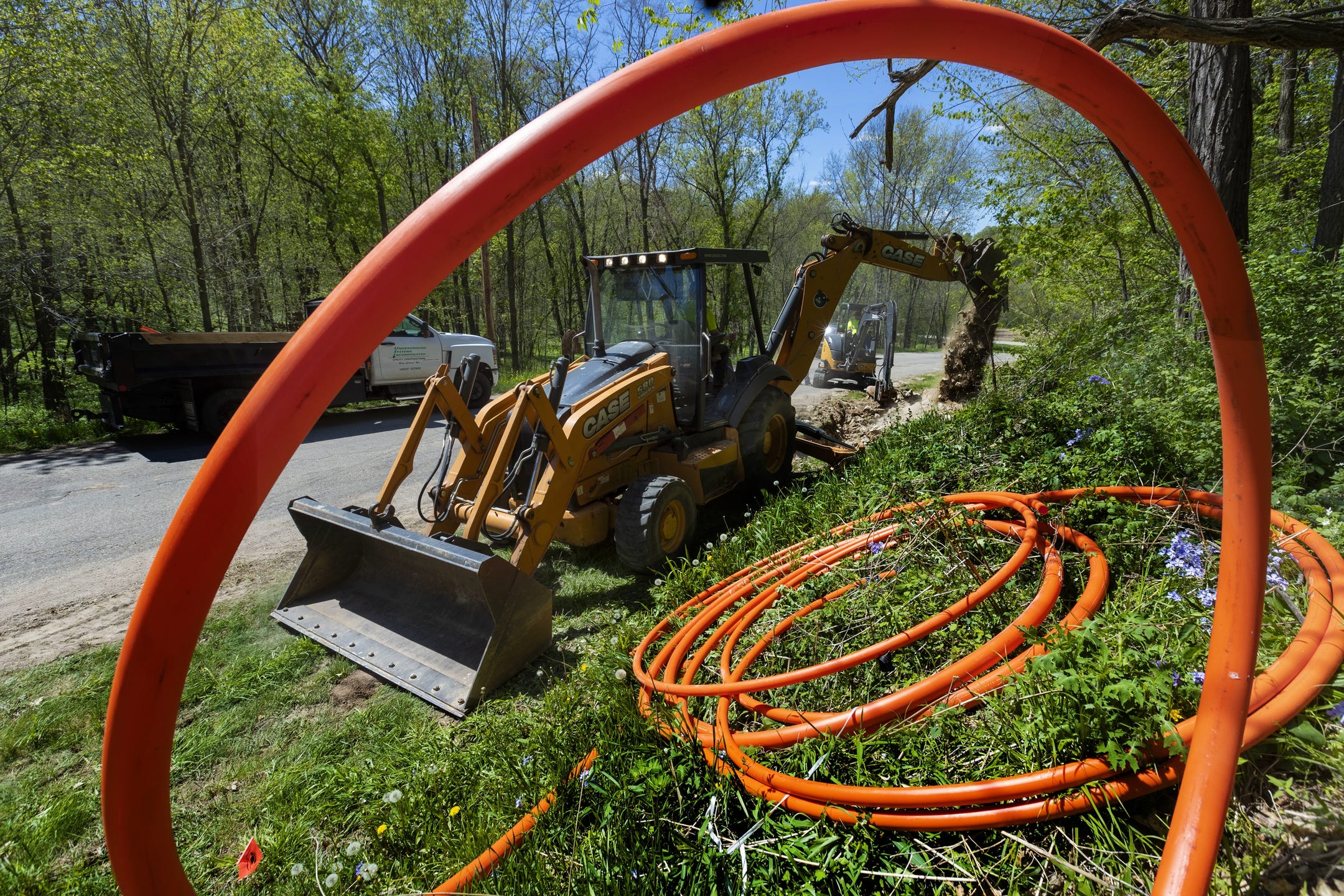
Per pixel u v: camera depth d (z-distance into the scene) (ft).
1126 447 12.24
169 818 2.39
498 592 10.68
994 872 5.58
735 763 6.82
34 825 8.29
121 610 14.14
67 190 39.32
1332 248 18.10
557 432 13.02
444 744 9.28
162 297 47.52
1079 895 5.07
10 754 9.64
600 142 2.28
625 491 15.89
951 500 11.53
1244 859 5.13
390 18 62.39
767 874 5.80
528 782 8.04
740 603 10.88
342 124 56.95
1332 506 10.00
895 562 10.64
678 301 17.34
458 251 2.19
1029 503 10.63
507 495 14.88
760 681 7.59
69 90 35.83
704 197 75.87
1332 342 12.26
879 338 43.70
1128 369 16.14
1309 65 22.99
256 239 56.95
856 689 8.50
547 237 81.71
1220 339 3.76
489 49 63.10
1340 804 5.37
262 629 12.77
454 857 7.13
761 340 20.75
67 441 31.60
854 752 6.82
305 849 7.89
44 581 15.66
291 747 9.74
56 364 40.78
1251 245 18.11
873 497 13.66
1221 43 9.58
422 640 11.59
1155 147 3.21
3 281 37.73
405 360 37.65
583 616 13.28
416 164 71.56
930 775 6.57
